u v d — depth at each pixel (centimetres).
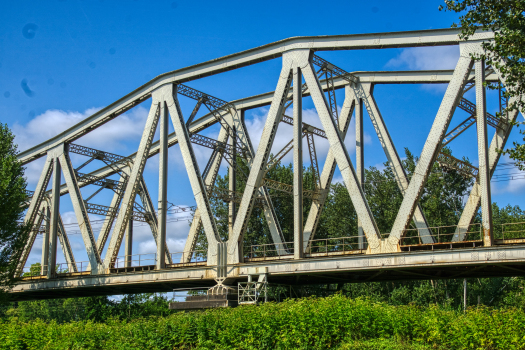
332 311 1805
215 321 2014
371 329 1756
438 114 2542
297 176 2848
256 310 1989
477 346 1568
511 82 1984
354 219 5759
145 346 2097
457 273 2708
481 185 2327
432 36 2656
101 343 2255
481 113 2406
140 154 3728
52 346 2305
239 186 6231
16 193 3819
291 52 3036
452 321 1661
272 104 3048
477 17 1975
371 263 2505
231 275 2997
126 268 3662
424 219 3102
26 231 3872
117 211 4700
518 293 5125
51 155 4547
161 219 3450
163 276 3344
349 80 3475
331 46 2906
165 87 3597
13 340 2439
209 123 4334
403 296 4994
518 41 1891
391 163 3291
